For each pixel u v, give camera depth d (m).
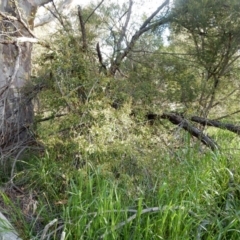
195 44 4.79
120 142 3.45
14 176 3.60
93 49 4.71
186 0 4.42
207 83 4.89
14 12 4.77
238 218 2.77
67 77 3.72
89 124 3.58
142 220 2.77
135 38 4.84
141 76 4.66
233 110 5.25
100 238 2.57
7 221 2.78
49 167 3.63
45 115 4.36
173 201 2.92
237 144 4.48
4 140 4.33
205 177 3.35
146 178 3.33
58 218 3.01
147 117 4.19
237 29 4.37
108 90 3.88
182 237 2.57
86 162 3.41
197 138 4.33
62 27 4.77
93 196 3.05
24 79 4.71
